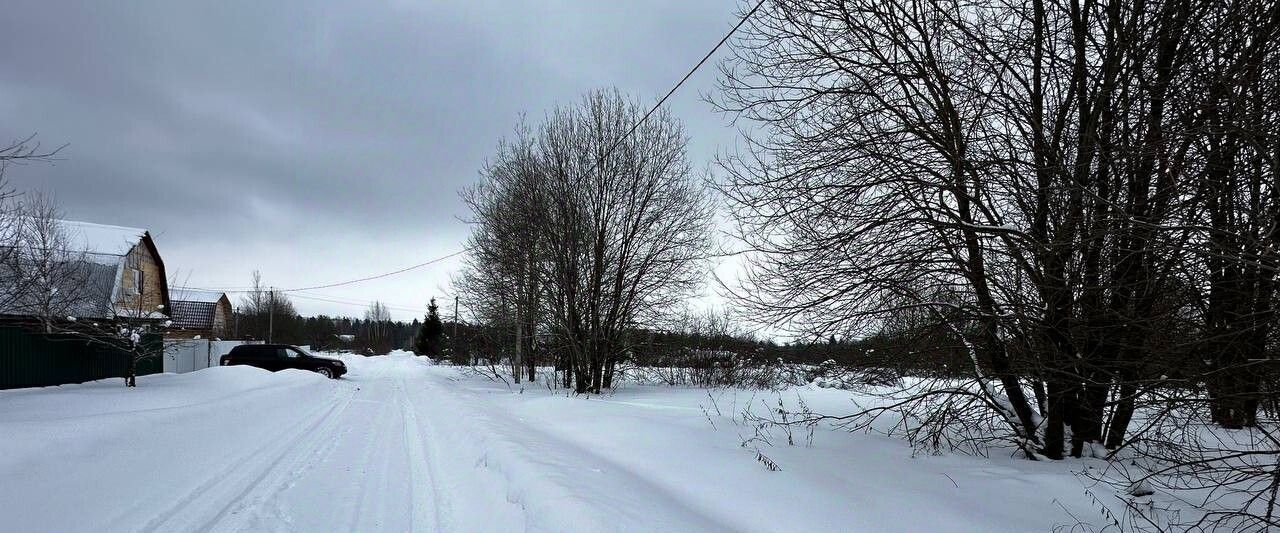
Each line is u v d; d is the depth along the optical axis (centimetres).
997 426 930
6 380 1638
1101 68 739
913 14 855
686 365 2336
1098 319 713
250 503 595
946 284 816
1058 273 722
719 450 811
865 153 847
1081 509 598
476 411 1318
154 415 916
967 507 584
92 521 510
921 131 830
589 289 1977
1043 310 731
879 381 888
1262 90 580
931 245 809
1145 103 696
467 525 543
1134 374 728
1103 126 718
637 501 533
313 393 1948
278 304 8031
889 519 537
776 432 978
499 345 2792
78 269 2048
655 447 852
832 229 881
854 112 875
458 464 796
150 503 576
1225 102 595
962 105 823
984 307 779
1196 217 608
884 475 698
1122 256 675
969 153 805
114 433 762
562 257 1972
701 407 1227
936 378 838
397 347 13012
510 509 545
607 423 1088
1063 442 807
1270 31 586
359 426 1207
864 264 852
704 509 567
